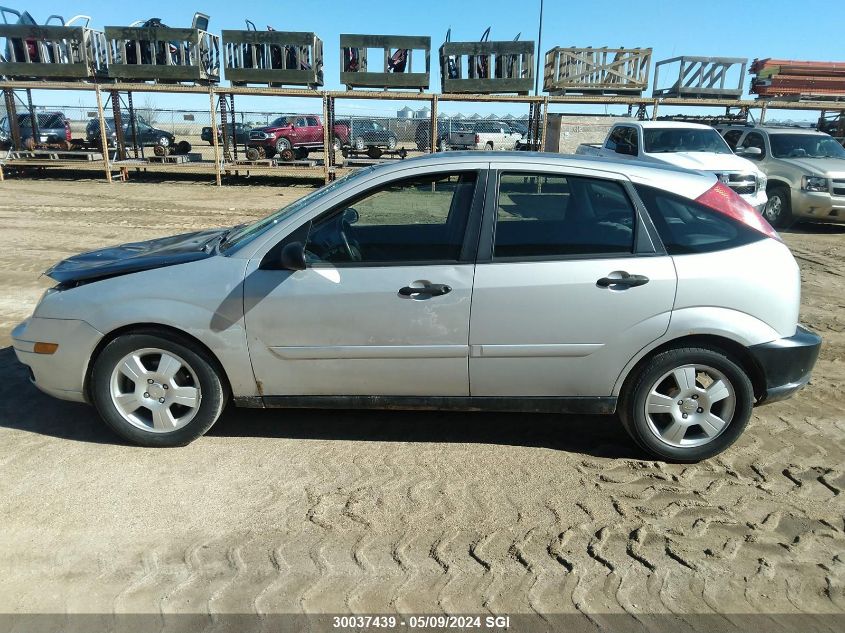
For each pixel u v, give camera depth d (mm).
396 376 3670
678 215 3629
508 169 3635
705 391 3676
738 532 3146
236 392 3746
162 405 3754
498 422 4316
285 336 3607
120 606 2584
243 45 18719
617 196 3625
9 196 16266
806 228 13164
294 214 3654
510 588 2738
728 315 3541
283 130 23109
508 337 3572
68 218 12828
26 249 9625
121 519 3150
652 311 3531
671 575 2840
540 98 18812
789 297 3609
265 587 2709
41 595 2635
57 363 3727
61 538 2996
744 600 2697
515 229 3590
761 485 3568
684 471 3715
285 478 3553
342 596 2670
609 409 3734
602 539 3072
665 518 3250
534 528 3150
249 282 3576
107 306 3611
